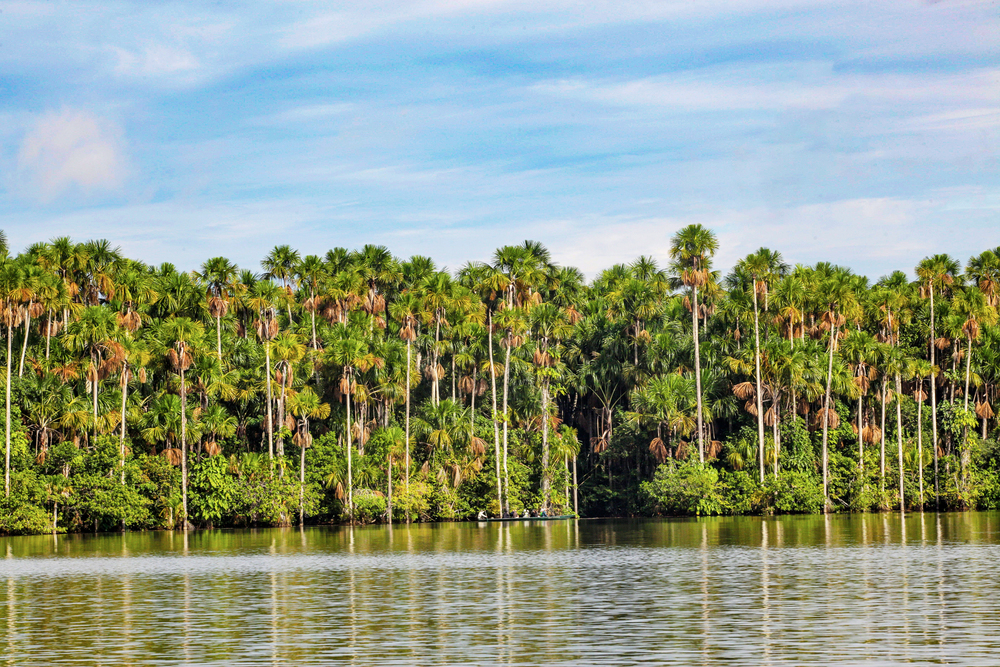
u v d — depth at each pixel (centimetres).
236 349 8912
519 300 9575
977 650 2106
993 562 3962
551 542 5734
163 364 8450
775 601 2889
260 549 5503
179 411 8112
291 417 8794
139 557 5012
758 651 2131
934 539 5341
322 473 8712
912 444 9625
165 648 2261
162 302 9256
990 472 9500
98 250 8706
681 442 9388
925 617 2547
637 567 4006
